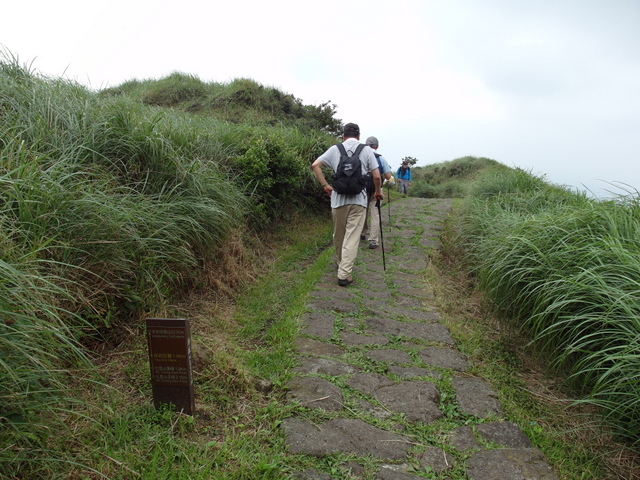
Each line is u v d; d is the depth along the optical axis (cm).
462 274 571
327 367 319
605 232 349
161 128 499
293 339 359
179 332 237
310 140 830
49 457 194
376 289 500
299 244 648
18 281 205
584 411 292
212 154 556
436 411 277
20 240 264
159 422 237
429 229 777
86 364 273
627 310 259
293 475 213
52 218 287
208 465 207
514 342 389
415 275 553
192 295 412
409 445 243
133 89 1377
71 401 228
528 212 589
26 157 314
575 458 247
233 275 461
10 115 362
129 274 335
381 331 391
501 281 388
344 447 236
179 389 242
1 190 268
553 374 331
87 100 442
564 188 743
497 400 296
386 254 636
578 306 310
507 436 258
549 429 273
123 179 404
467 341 382
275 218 669
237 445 228
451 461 233
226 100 1207
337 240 524
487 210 615
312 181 780
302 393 283
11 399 189
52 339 223
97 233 308
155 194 407
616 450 251
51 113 385
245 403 270
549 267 346
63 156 342
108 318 300
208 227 441
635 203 380
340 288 494
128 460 204
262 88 1273
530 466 232
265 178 608
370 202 656
